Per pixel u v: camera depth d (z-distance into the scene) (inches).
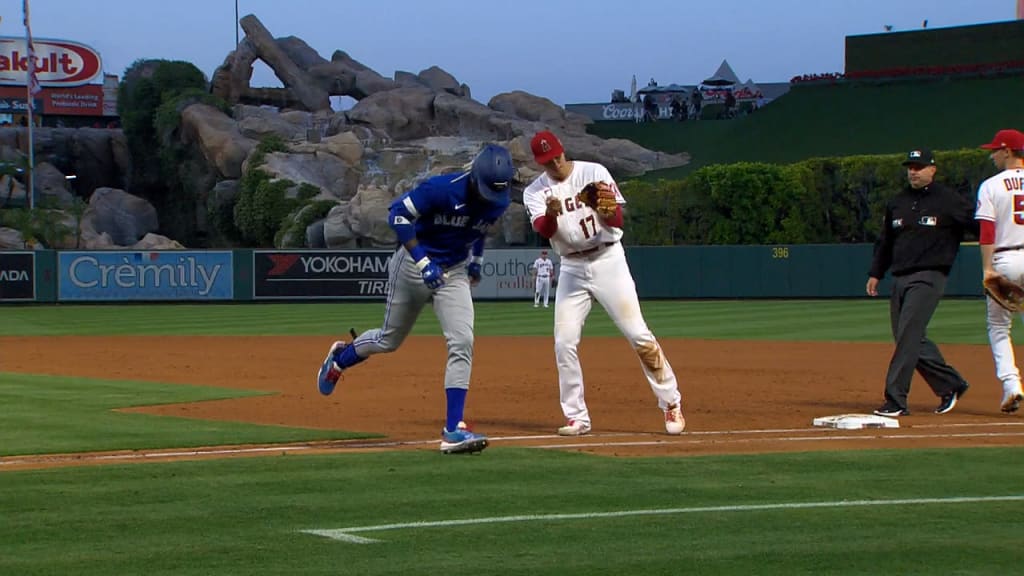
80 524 915.4
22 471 1146.0
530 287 6274.6
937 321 4040.4
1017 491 1028.5
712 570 776.9
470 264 1278.3
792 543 847.7
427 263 1208.8
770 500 993.5
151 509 968.9
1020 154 1588.3
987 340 3223.4
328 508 969.5
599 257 1396.4
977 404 1774.1
